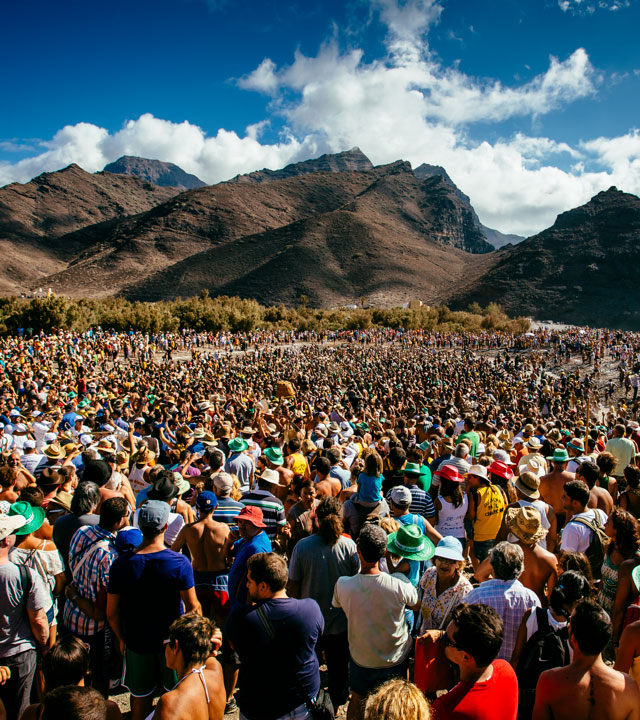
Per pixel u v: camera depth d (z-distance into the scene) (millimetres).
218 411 17469
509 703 3148
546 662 3773
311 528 5746
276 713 3629
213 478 5961
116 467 8070
